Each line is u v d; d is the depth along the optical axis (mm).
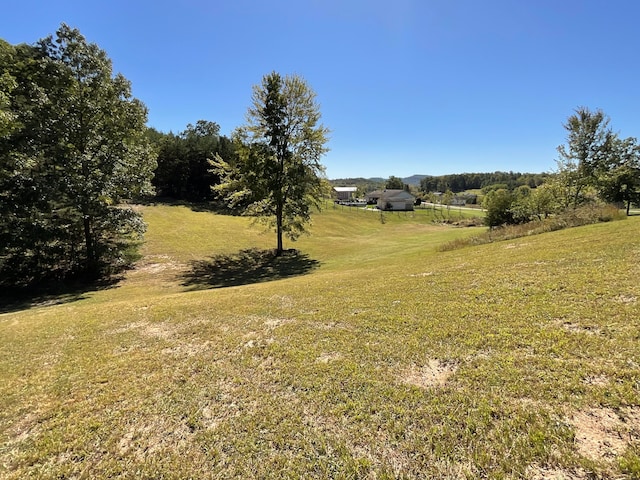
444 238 30031
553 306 5168
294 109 21703
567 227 14125
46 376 5121
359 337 5316
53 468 3229
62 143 16438
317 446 3098
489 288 6688
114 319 7980
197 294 11039
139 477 3008
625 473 2297
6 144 14680
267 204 23000
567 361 3682
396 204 73375
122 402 4219
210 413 3816
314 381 4172
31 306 13617
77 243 19094
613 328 4176
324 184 23219
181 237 27016
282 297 8898
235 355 5246
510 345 4262
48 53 16391
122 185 18562
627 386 3119
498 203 24562
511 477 2445
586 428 2748
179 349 5758
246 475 2887
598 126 21594
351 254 23266
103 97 17375
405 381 3895
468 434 2912
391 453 2883
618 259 6918
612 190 23828
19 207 15672
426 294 7125
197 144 52094
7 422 4027
